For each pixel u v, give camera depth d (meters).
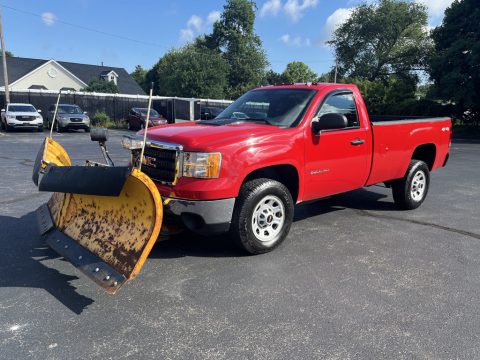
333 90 5.42
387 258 4.74
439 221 6.30
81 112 26.95
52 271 4.25
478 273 4.38
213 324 3.29
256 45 64.00
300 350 2.97
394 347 3.02
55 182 3.76
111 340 3.06
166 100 32.91
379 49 44.88
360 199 7.69
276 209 4.79
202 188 4.15
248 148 4.39
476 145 20.53
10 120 24.47
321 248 5.02
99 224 3.98
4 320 3.31
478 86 26.67
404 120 6.68
